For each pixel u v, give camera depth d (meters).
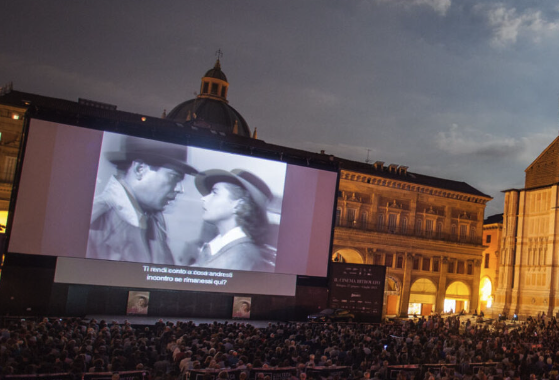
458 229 78.44
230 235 43.44
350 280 46.69
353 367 20.52
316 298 46.94
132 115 61.25
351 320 45.56
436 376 19.00
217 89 98.81
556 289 69.06
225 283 43.28
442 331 38.22
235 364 18.31
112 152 40.00
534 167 79.25
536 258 73.12
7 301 37.22
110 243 39.62
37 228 37.72
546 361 26.06
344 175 69.81
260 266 44.38
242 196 43.97
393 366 20.06
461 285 78.56
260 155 45.28
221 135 64.75
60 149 38.47
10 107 53.59
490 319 69.56
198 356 19.11
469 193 78.62
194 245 42.22
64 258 38.62
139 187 40.69
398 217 73.25
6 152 53.38
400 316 71.94
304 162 46.84
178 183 41.94
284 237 45.31
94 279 39.38
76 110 56.91
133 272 40.47
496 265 87.69
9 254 37.53
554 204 71.12
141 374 15.70
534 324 53.44
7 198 52.91
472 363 21.84
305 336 29.53
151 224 40.91
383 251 71.69
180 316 42.78
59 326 24.67
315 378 17.23
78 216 38.84
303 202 46.09
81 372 14.94
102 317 38.72
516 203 77.44
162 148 41.59
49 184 38.09
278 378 17.31
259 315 45.00
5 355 16.16
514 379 18.59
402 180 73.19
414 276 73.94
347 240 69.19
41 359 16.69
